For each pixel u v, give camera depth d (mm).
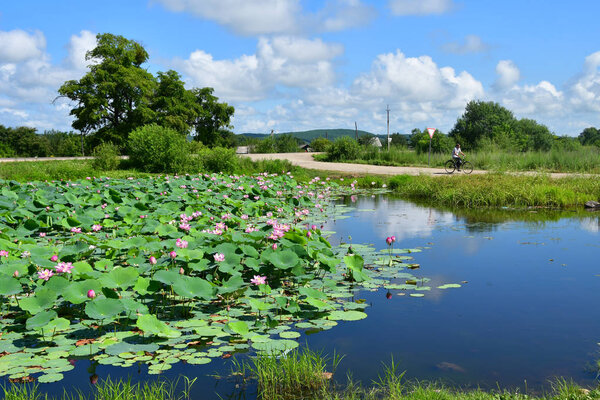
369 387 3094
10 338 3861
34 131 69812
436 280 5641
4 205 8836
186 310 4504
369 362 3475
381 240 8023
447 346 3754
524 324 4211
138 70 43562
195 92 54719
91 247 5941
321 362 3445
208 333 3906
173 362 3473
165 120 44188
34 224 7270
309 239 6344
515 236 8305
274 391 3039
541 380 3158
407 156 31156
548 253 6969
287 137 65938
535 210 11680
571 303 4773
